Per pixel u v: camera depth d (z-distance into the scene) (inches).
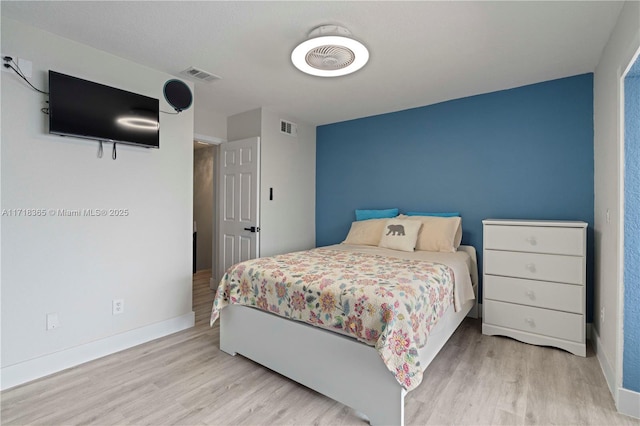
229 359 90.2
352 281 73.0
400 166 146.6
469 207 128.3
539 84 113.3
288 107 142.3
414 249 122.0
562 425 62.3
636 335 65.1
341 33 76.4
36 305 79.8
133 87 98.2
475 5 69.6
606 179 84.4
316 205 177.2
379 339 59.7
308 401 70.7
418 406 68.1
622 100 67.5
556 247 95.3
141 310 101.1
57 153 83.2
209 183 219.0
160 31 81.3
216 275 167.0
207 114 147.5
